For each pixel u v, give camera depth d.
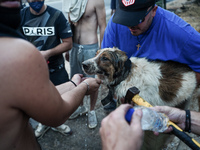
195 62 2.00
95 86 1.66
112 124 0.79
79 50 3.42
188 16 8.30
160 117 1.13
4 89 0.73
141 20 1.80
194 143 1.10
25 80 0.77
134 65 2.26
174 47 1.96
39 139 3.18
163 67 2.18
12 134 0.87
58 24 2.67
